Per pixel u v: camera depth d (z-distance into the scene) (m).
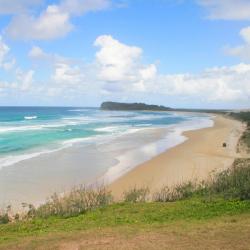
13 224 15.46
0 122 84.94
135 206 16.95
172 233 12.23
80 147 43.59
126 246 11.20
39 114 141.12
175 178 27.25
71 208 16.91
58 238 12.47
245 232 11.94
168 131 66.50
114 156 37.28
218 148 42.78
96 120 104.44
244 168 20.73
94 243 11.65
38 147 43.25
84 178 27.56
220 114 177.38
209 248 10.73
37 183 26.03
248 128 72.19
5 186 25.12
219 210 15.38
